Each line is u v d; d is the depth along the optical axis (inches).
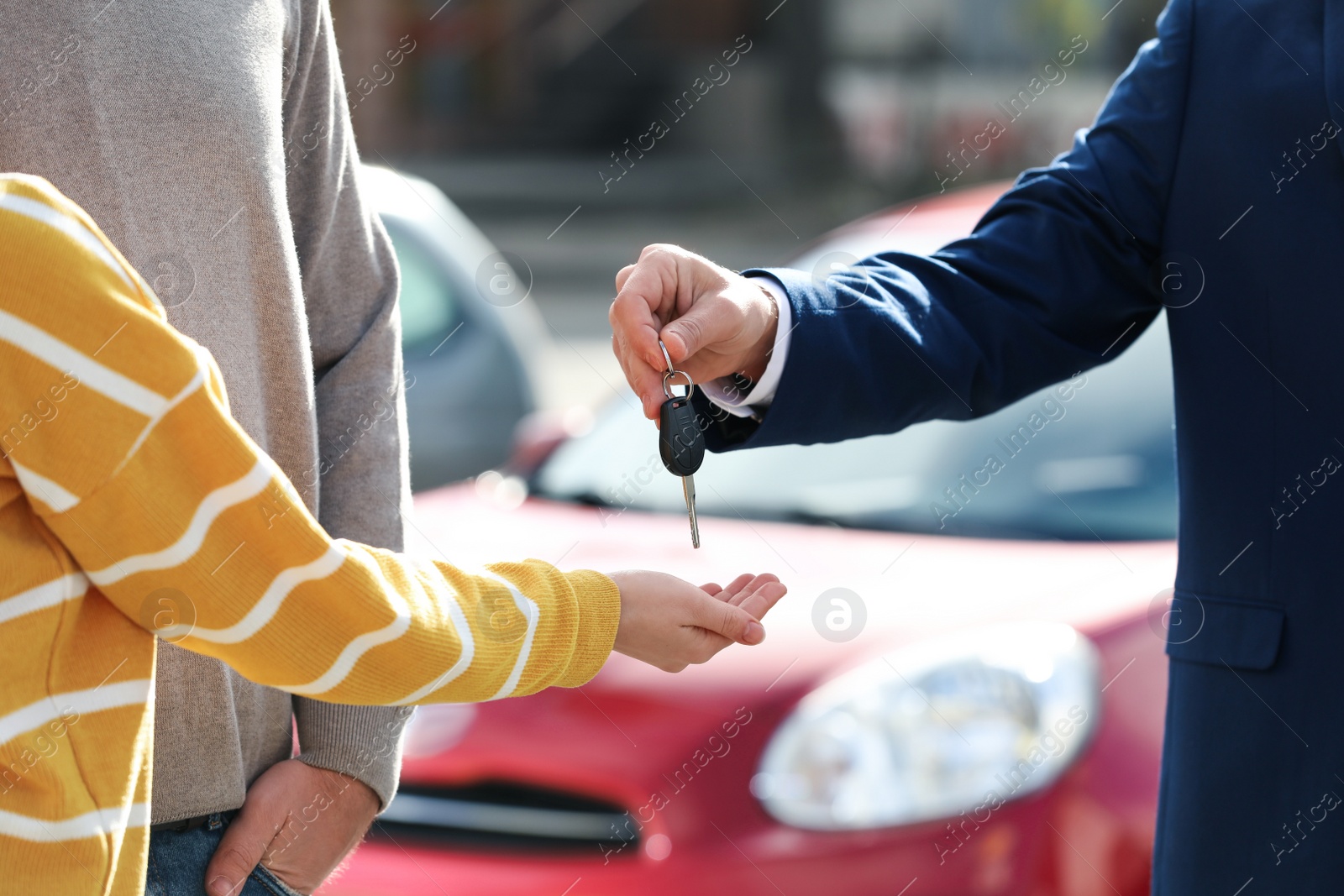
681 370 96.6
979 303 107.3
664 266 93.6
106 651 73.2
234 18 91.0
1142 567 175.5
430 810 161.9
